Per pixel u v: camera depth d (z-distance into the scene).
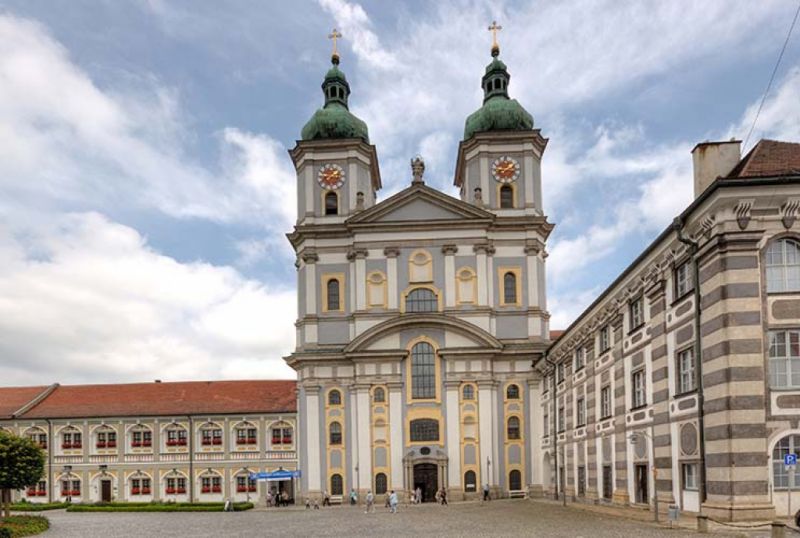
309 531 40.44
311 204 77.75
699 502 32.03
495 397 72.94
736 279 30.16
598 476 48.97
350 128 79.06
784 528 23.94
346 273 76.44
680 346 34.62
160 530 43.75
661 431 36.81
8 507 46.34
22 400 88.19
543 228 76.88
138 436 83.25
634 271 40.84
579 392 54.75
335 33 83.62
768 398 29.53
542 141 78.81
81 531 43.66
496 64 81.69
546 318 76.12
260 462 81.31
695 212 32.31
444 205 75.88
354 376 73.19
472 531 36.34
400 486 70.94
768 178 29.92
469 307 74.38
